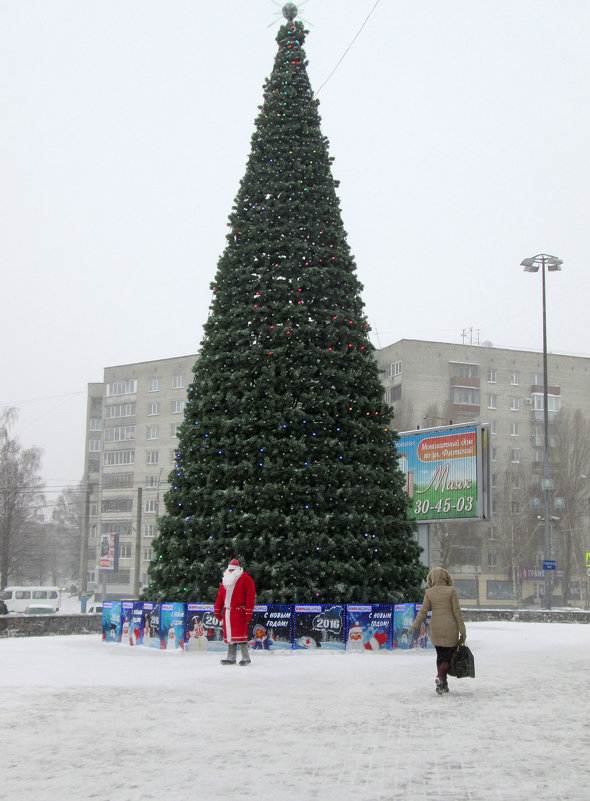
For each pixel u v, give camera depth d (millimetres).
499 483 80438
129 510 96000
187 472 18250
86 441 115375
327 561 17547
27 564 87500
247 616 14539
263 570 17172
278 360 18266
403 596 18031
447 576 11828
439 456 31312
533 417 84875
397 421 80750
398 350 82000
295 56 20781
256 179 19891
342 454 18156
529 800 6328
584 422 78875
